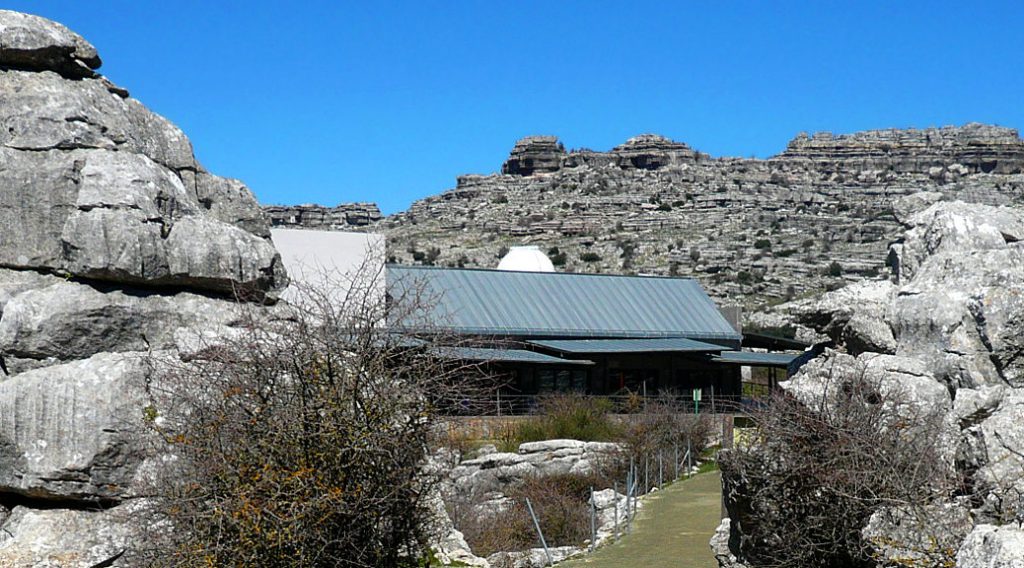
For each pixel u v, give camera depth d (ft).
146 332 64.64
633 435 140.36
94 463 59.52
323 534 53.52
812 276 529.45
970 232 67.10
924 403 56.24
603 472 132.87
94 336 63.41
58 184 65.77
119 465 59.82
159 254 64.85
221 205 75.10
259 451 53.52
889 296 65.10
